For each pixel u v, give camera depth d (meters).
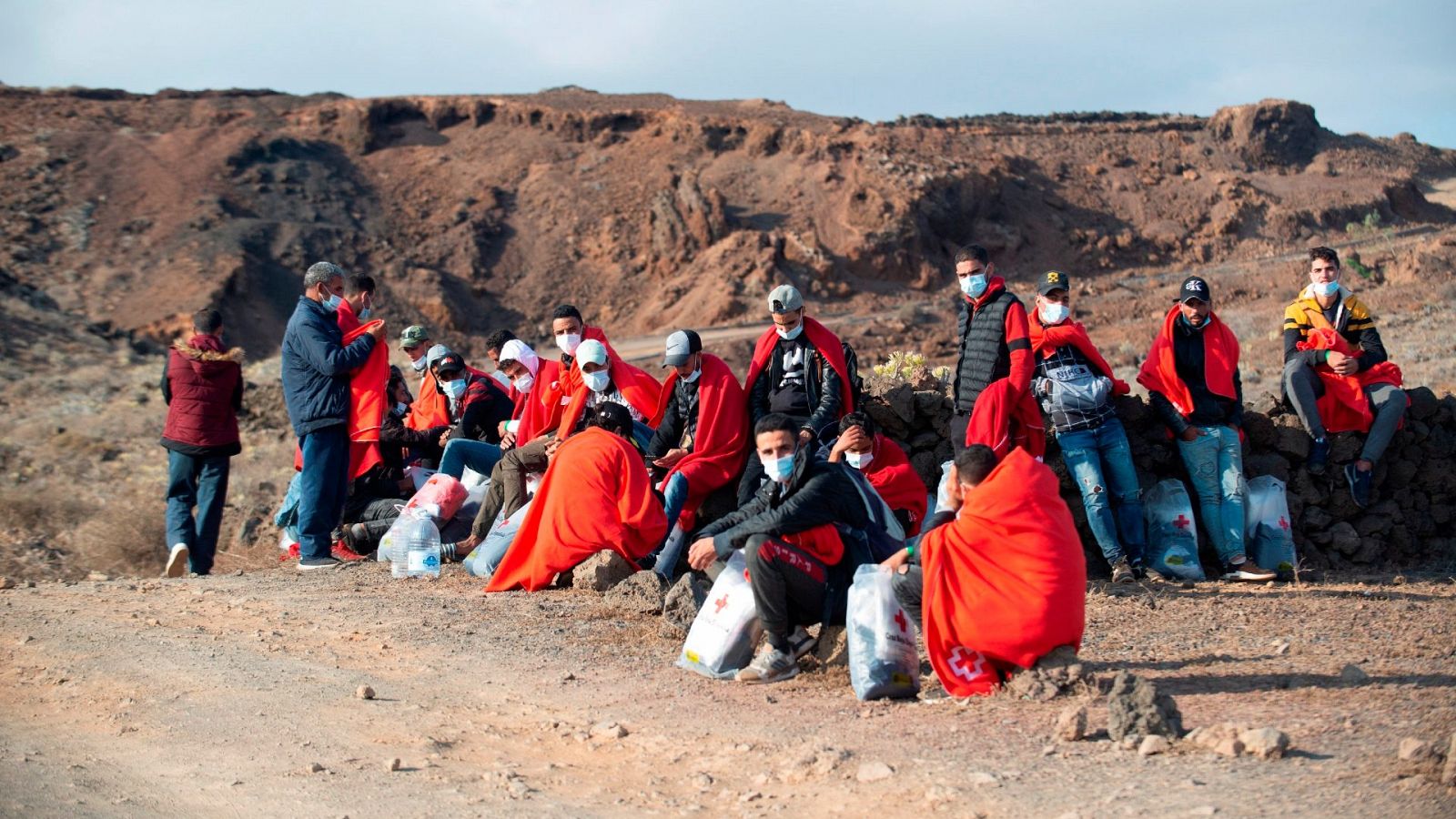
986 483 5.94
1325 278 9.89
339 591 9.38
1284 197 97.88
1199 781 4.40
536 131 94.81
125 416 27.56
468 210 84.19
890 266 77.75
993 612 5.84
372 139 92.00
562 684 6.56
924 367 10.83
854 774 4.87
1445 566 10.05
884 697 6.05
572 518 8.86
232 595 9.30
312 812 4.77
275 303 67.81
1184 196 95.19
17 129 84.69
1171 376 9.34
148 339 61.12
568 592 8.84
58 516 17.22
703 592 7.91
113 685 6.86
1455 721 4.93
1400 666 6.12
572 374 10.09
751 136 91.31
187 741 5.83
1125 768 4.65
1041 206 91.12
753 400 9.28
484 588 9.23
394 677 6.85
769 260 73.19
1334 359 9.73
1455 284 39.59
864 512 6.63
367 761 5.41
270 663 7.19
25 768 5.43
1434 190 112.06
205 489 11.23
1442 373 21.19
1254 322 43.84
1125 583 8.98
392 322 70.00
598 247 80.62
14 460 22.14
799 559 6.45
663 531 8.91
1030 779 4.61
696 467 9.09
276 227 75.19
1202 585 9.00
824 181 85.56
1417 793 4.08
